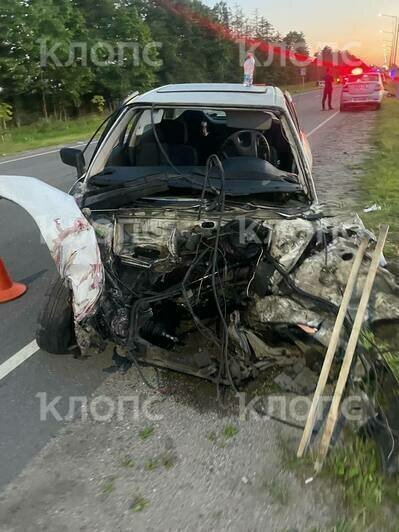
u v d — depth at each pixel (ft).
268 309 10.41
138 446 9.58
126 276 11.25
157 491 8.55
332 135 50.11
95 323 10.45
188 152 13.80
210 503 8.31
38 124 74.33
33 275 17.43
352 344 9.07
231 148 13.98
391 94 101.96
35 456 9.34
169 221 11.50
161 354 10.56
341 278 10.11
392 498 8.36
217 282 10.94
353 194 26.58
